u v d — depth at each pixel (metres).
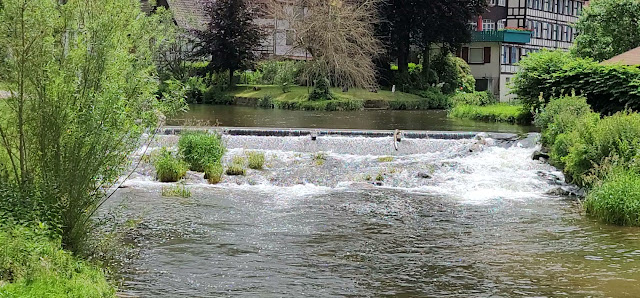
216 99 46.50
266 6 54.66
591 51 39.09
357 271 10.20
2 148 9.45
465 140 21.56
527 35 64.31
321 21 45.25
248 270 10.12
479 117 33.38
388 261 10.74
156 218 13.22
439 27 53.44
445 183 17.39
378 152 21.61
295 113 36.88
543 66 28.67
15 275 7.72
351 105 42.06
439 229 12.88
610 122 16.81
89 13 9.70
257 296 9.01
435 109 45.19
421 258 10.94
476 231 12.77
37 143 9.23
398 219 13.67
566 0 75.69
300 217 13.67
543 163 19.20
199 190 16.30
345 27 46.12
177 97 10.95
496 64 63.28
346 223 13.23
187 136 18.52
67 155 9.30
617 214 13.44
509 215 14.16
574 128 18.69
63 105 9.23
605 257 11.09
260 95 45.00
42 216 8.95
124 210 13.74
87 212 10.38
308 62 45.56
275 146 22.00
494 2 68.56
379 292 9.28
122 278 9.52
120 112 9.38
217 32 49.72
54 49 9.44
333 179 17.70
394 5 53.34
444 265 10.57
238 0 49.38
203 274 9.87
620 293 9.31
